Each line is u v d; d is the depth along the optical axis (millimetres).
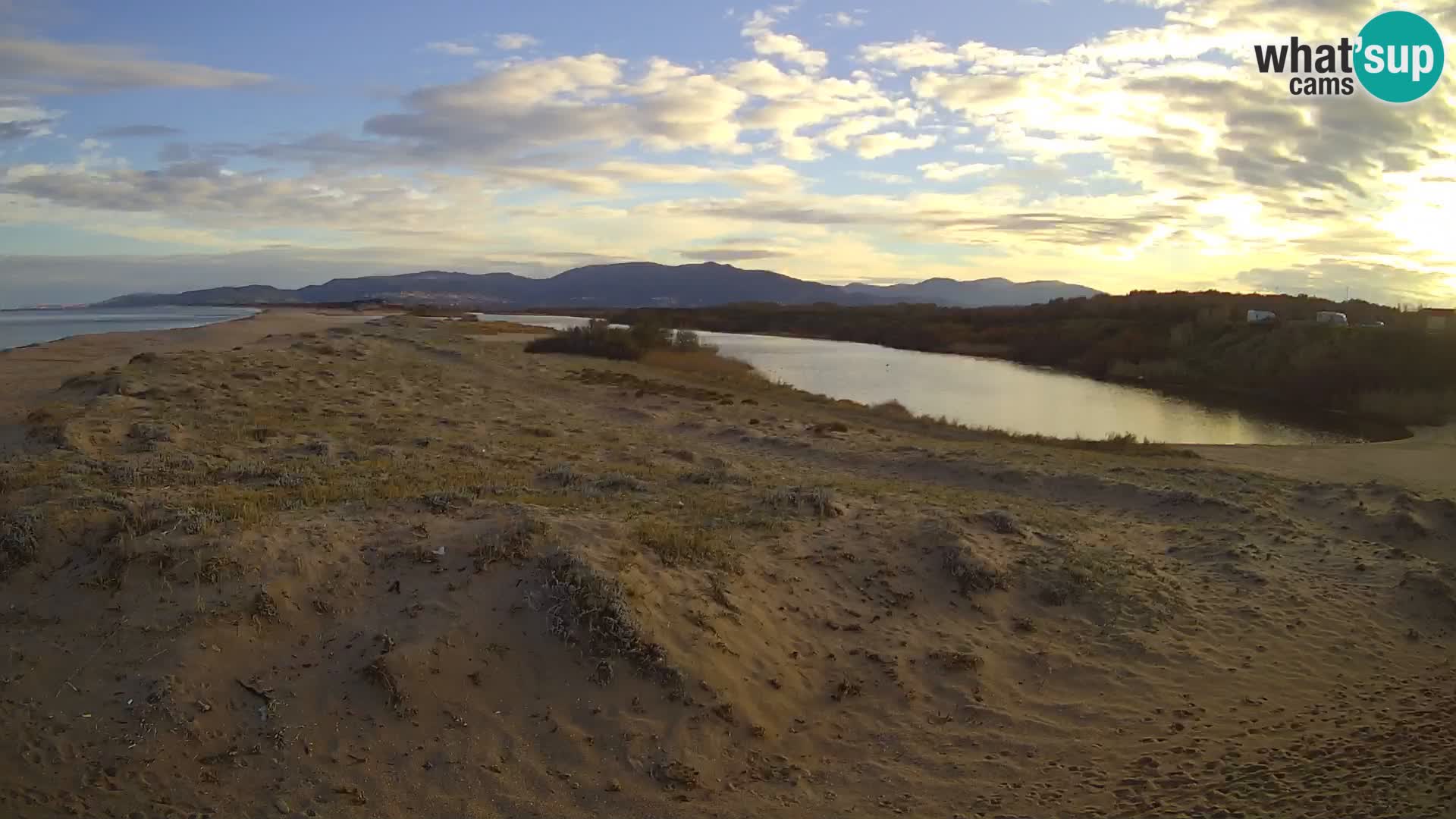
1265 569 11430
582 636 7230
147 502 8453
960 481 17453
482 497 10555
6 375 23484
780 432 22828
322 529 8180
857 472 18328
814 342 86750
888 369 56906
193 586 7027
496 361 37094
